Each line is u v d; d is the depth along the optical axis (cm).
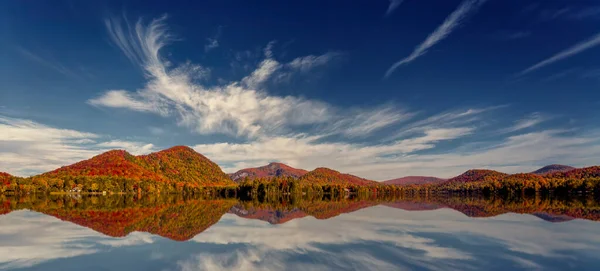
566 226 3116
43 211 5012
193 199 10906
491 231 2809
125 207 6134
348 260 1766
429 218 3950
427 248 2070
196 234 2705
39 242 2322
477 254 1894
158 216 4300
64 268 1652
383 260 1761
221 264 1697
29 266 1689
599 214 4334
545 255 1869
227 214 4675
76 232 2800
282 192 17588
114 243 2284
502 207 5891
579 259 1773
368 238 2464
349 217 4156
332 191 19775
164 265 1686
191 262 1742
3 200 8712
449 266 1633
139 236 2591
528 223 3378
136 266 1670
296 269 1591
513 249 2039
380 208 5950
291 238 2488
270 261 1753
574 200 8581
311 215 4509
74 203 7462
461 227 3080
